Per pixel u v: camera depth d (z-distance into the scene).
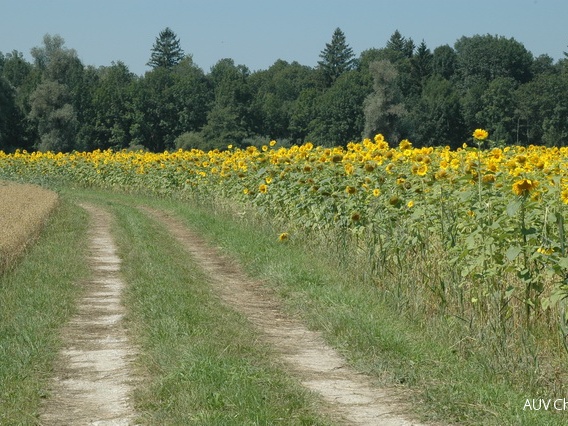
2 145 93.12
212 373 8.69
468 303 10.74
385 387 8.97
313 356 10.38
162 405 8.05
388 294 12.43
